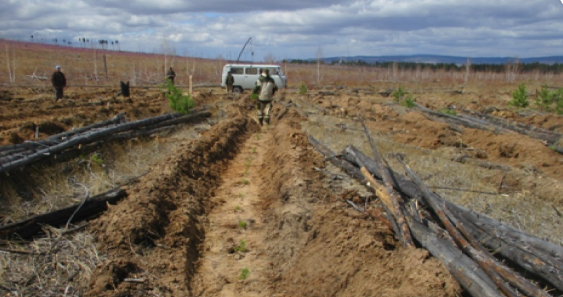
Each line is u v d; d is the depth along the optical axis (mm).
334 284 4188
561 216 5719
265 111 14609
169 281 4227
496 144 9922
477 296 3361
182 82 35844
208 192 7215
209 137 9766
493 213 5805
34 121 10703
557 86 37156
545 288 3656
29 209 5707
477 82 42094
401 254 4070
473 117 14578
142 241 4855
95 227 5133
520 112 17297
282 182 6922
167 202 5867
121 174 7488
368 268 4074
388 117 14664
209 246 5430
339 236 4676
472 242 4016
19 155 6684
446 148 9938
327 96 24734
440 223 4965
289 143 9086
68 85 25344
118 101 15906
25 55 54094
